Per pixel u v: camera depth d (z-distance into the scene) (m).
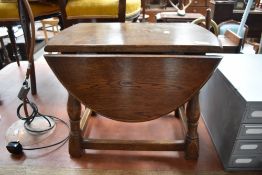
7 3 1.33
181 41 0.77
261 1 2.97
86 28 0.97
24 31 1.26
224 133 0.92
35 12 1.36
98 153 0.99
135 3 1.49
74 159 0.96
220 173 0.90
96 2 1.33
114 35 0.86
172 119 1.21
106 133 1.11
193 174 0.89
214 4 2.80
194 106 0.86
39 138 1.07
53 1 1.44
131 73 0.76
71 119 0.89
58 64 0.75
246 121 0.78
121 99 0.81
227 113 0.90
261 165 0.88
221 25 2.03
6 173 0.89
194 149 0.92
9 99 1.42
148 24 1.04
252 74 0.94
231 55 1.14
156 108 0.81
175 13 2.83
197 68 0.75
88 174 0.89
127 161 0.95
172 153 0.99
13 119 1.22
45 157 0.97
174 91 0.79
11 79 1.68
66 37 0.83
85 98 0.81
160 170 0.90
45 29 2.90
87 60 0.74
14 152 0.97
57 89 1.52
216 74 1.01
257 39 2.96
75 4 1.33
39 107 1.32
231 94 0.86
